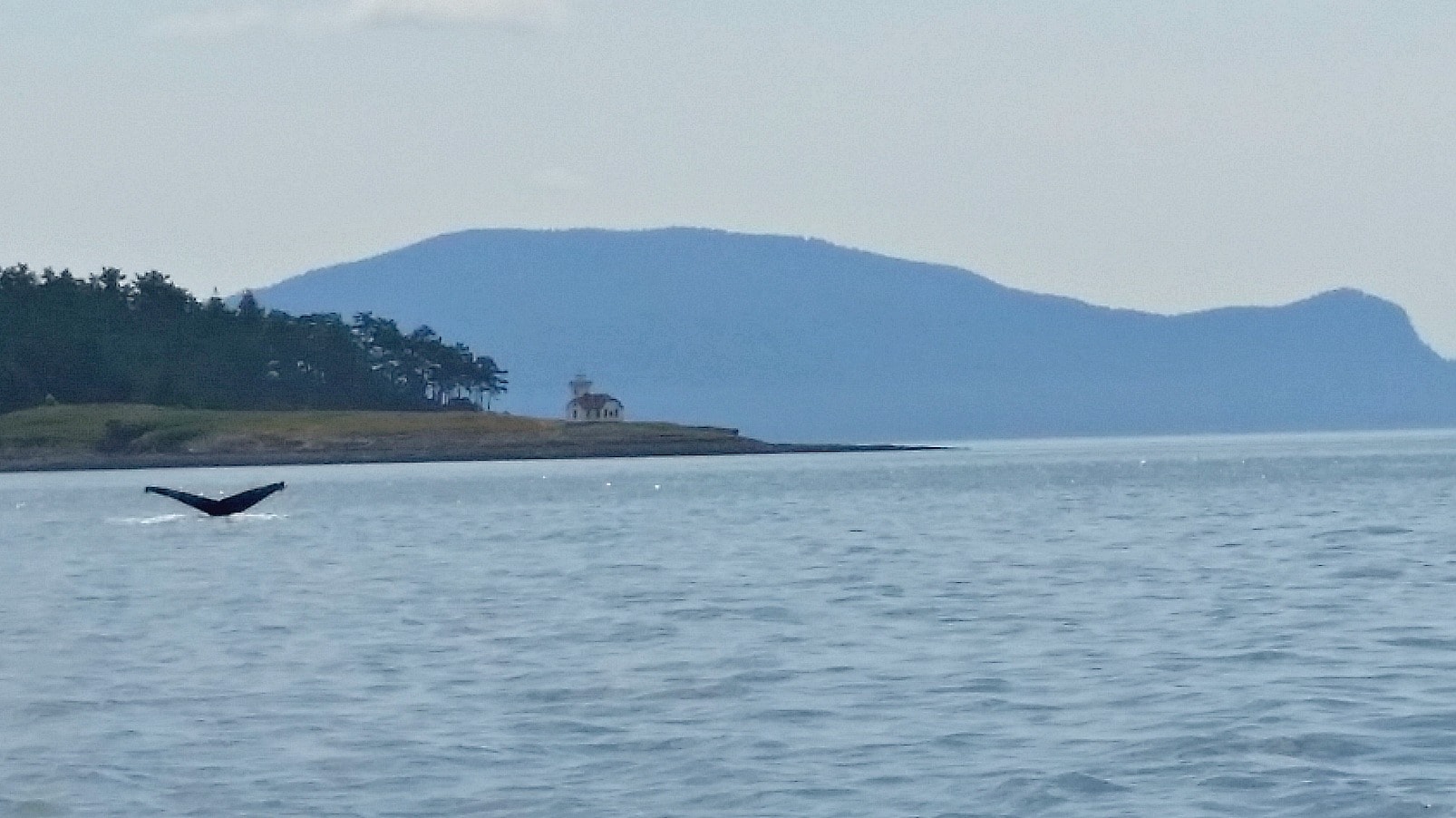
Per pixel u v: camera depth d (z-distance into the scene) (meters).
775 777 70.69
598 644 110.50
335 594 149.12
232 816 66.31
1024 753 73.94
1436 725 76.88
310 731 81.88
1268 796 65.94
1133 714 81.81
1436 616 116.38
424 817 65.69
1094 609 125.69
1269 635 108.06
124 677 100.25
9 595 154.75
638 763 73.62
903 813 65.19
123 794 70.12
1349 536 199.00
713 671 97.56
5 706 90.62
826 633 114.12
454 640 114.06
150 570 182.88
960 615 123.19
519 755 75.44
